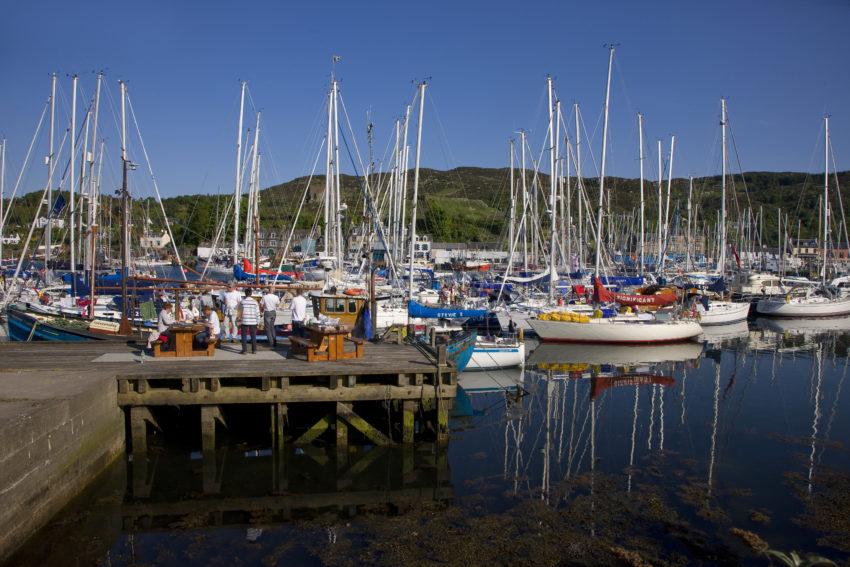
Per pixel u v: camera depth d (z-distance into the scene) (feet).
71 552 29.78
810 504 35.32
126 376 41.50
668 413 57.06
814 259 232.73
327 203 121.90
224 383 44.37
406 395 45.06
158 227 271.08
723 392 66.59
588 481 39.09
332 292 85.15
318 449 45.24
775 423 53.36
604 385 70.08
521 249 191.01
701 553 29.60
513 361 76.07
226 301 60.54
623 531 31.91
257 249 101.60
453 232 330.13
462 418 55.52
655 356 91.20
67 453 33.71
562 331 99.25
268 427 49.34
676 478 39.58
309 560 29.12
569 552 29.71
